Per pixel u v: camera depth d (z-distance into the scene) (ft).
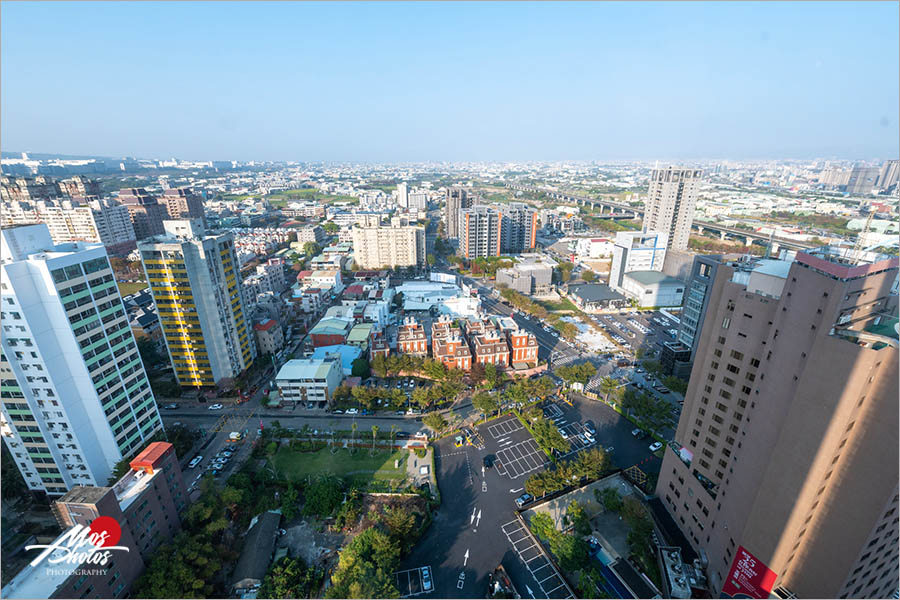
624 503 345.51
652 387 566.77
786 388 235.20
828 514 226.99
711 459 307.58
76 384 350.23
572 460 419.13
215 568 294.05
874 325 223.51
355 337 640.58
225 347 532.32
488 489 393.29
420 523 350.64
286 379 514.68
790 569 250.57
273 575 299.38
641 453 441.27
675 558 317.42
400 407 518.78
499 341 598.34
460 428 481.05
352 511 351.67
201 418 499.92
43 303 323.16
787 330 234.17
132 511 278.67
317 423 490.90
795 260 228.84
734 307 281.13
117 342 377.09
